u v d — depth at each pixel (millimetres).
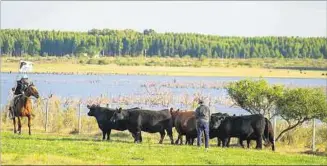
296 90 40938
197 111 34219
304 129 43656
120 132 45281
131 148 31719
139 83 129375
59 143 33438
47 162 24375
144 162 25922
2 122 49156
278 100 41594
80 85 120750
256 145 37906
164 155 28984
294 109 40469
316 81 155750
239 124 37125
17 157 25625
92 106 39750
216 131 37656
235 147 37781
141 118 38219
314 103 40219
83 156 27375
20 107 40438
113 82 133875
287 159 29594
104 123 39125
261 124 37125
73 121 48219
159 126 38406
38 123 48594
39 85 116312
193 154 29875
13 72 171000
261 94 42500
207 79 160375
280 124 44281
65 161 24844
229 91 43875
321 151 39281
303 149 40219
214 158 28297
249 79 44125
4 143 31984
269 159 29219
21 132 43656
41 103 51375
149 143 37531
